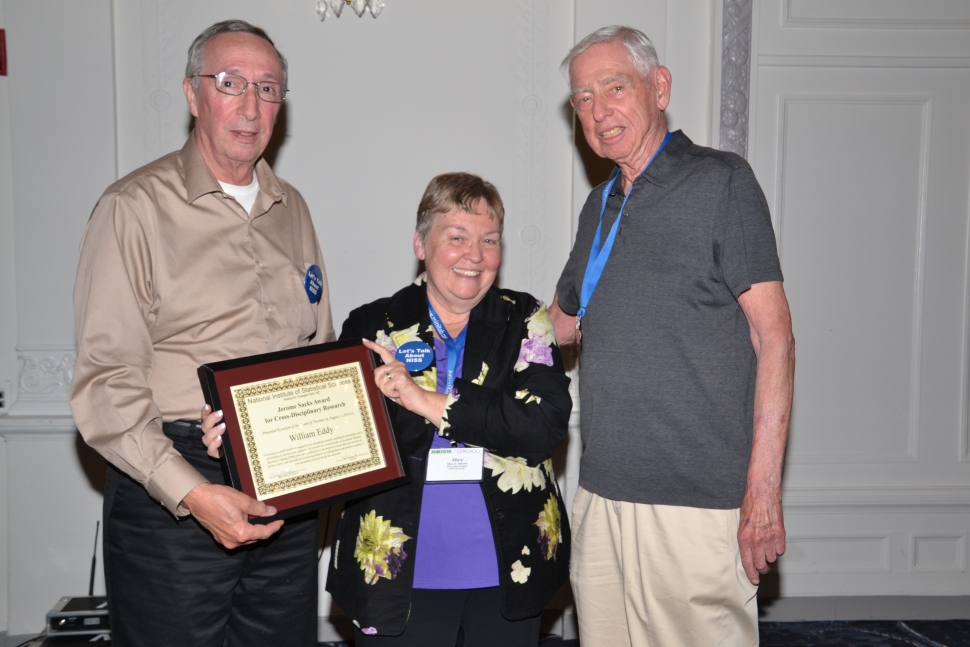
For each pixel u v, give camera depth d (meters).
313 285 1.98
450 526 1.72
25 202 2.90
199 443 1.74
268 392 1.65
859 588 3.34
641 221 1.90
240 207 1.83
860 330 3.31
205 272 1.76
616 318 1.91
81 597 2.84
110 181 2.93
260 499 1.62
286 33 3.00
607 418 1.92
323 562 3.09
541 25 3.09
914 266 3.31
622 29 1.94
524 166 3.13
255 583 1.86
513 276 3.17
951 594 3.35
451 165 3.11
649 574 1.88
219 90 1.73
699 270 1.83
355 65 3.04
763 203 1.83
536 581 1.73
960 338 3.34
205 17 2.96
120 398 1.64
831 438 3.34
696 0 3.08
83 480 2.96
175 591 1.72
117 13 2.92
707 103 3.12
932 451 3.36
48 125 2.89
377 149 3.07
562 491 3.15
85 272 1.71
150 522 1.72
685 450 1.84
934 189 3.28
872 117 3.24
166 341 1.76
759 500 1.77
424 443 1.75
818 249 3.27
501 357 1.78
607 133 1.91
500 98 3.10
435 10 3.05
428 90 3.07
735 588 1.85
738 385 1.86
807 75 3.20
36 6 2.85
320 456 1.67
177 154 1.87
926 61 3.21
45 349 2.95
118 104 2.95
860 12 3.18
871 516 3.33
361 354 1.74
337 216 3.08
